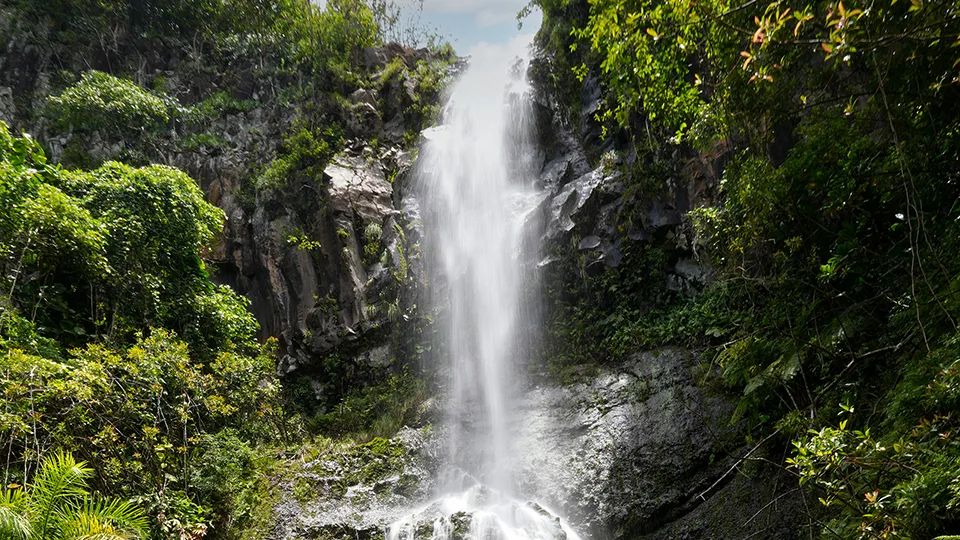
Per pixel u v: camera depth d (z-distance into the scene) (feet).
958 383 12.76
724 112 23.32
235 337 41.98
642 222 42.50
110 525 19.38
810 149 22.43
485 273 46.88
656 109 26.89
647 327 38.93
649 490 28.76
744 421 27.86
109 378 27.61
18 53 64.54
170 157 57.26
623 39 24.57
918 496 11.24
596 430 33.55
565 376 39.01
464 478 34.55
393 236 48.75
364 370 45.37
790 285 23.52
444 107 59.67
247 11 68.39
